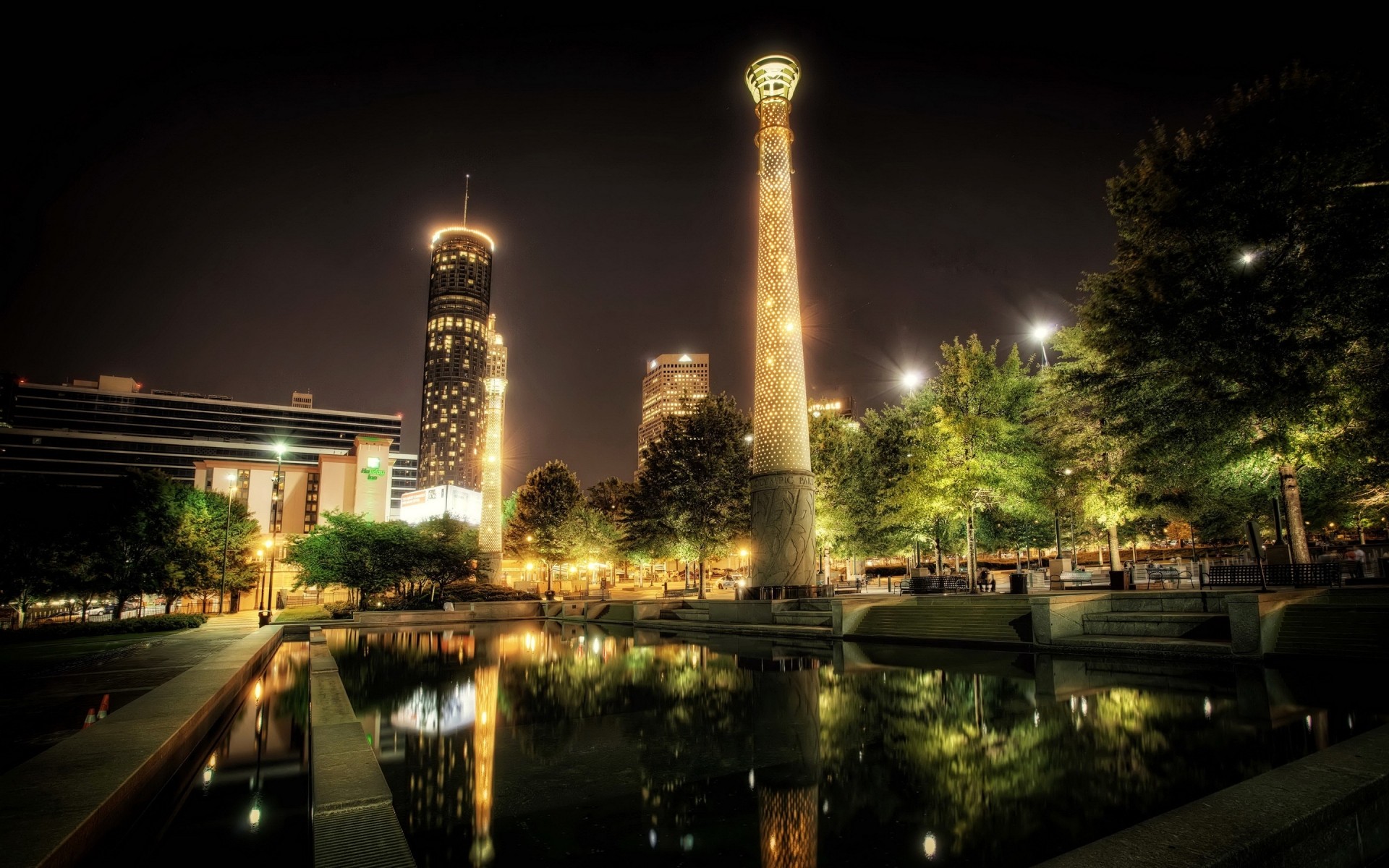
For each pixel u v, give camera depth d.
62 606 53.53
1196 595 20.66
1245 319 19.94
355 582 51.84
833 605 28.28
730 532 44.75
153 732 9.39
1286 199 19.72
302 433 158.38
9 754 9.95
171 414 150.50
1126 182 23.11
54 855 5.19
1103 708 12.52
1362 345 19.39
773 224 39.06
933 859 6.51
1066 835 6.92
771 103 40.12
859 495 40.78
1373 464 21.97
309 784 9.35
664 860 6.68
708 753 10.67
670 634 35.25
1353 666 15.59
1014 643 22.27
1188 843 3.59
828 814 7.82
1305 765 4.90
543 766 10.09
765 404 37.66
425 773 9.77
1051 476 32.25
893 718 12.69
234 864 6.68
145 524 39.25
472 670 21.25
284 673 21.23
